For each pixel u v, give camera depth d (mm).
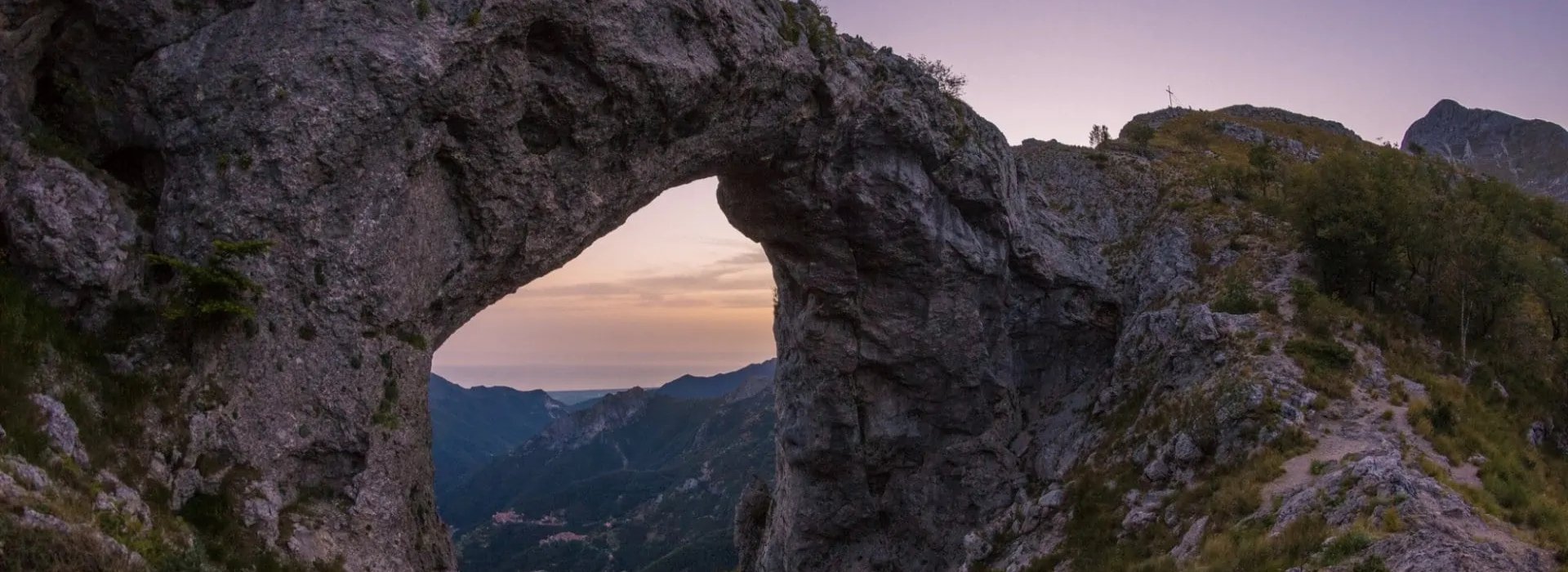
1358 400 39000
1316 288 47906
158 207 27375
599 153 35281
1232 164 62625
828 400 53312
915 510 53594
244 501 25266
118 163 28078
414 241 30406
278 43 27672
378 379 29219
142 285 25984
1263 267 50344
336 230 28172
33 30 25797
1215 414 40000
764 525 70125
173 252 26312
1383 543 26625
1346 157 51375
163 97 27250
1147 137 73312
